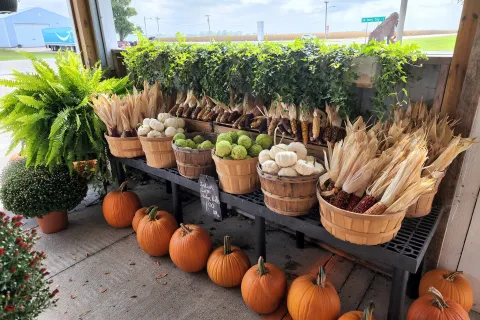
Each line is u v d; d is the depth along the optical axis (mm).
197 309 1977
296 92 1952
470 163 1679
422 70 1765
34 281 1433
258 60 2055
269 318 1887
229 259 2066
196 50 2547
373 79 1677
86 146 2801
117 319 1923
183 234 2244
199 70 2541
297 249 2531
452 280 1744
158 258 2467
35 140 2605
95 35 3324
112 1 3590
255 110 2305
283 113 2070
